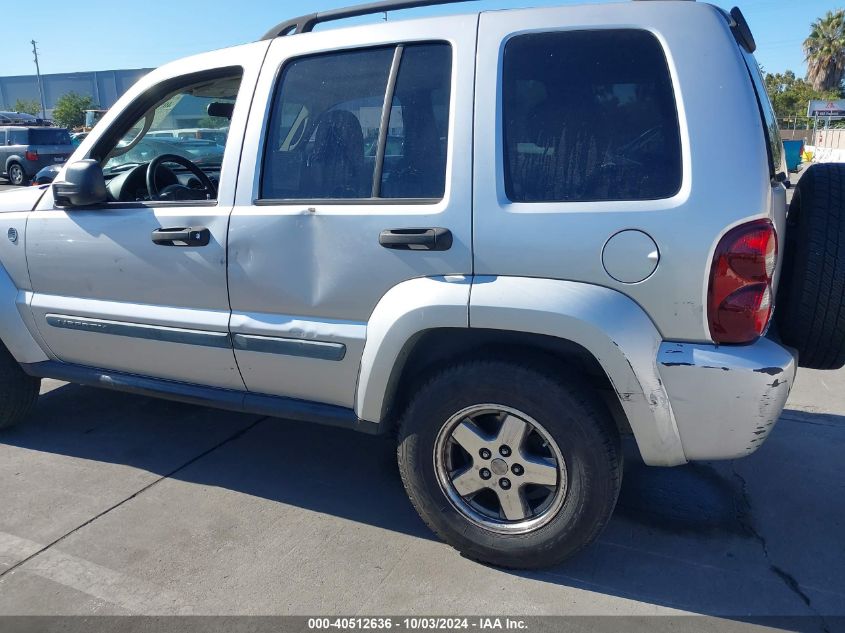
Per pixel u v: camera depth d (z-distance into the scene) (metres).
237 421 4.09
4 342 3.56
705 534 2.88
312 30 2.92
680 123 2.21
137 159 3.77
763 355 2.19
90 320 3.22
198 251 2.85
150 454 3.68
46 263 3.29
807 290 2.40
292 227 2.66
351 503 3.18
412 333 2.46
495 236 2.34
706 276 2.16
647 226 2.19
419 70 2.54
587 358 2.39
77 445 3.78
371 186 2.58
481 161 2.39
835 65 43.16
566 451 2.41
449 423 2.56
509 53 2.41
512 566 2.63
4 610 2.47
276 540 2.88
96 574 2.66
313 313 2.70
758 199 2.14
